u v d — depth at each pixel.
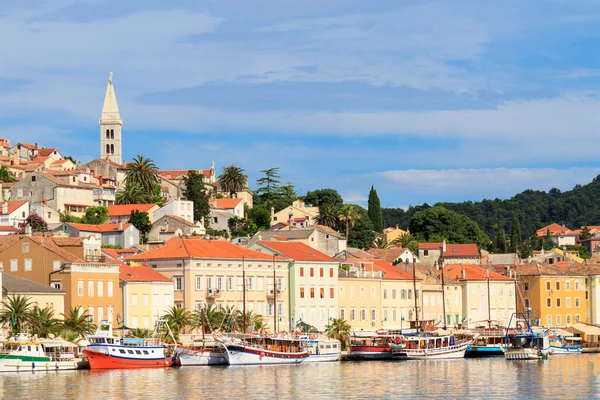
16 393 192.88
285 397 192.25
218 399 188.62
